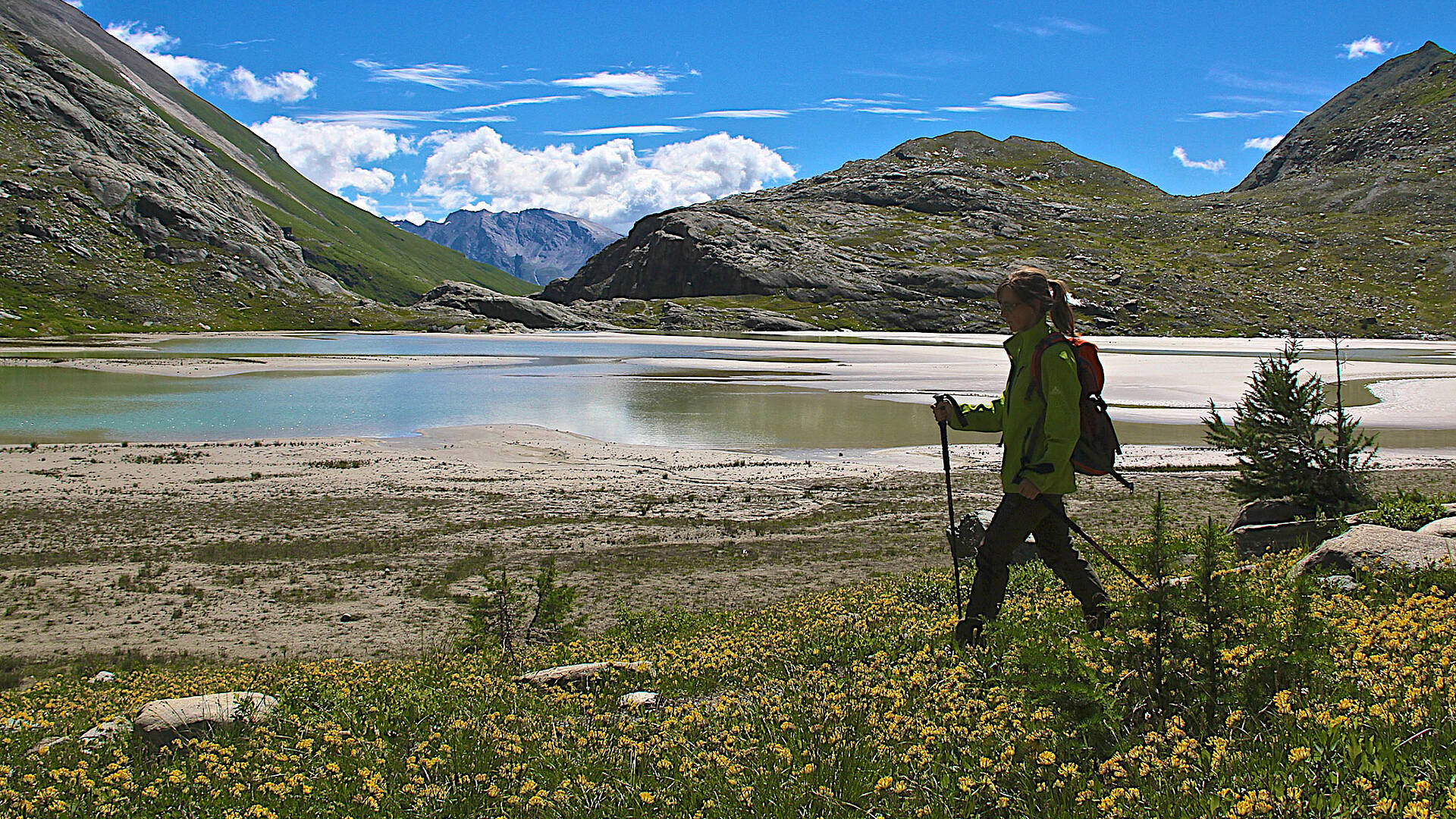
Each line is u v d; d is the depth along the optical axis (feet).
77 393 203.10
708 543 80.79
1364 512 52.70
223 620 60.29
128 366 268.82
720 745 18.81
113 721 28.63
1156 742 15.23
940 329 640.99
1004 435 22.40
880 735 18.16
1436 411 174.09
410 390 215.10
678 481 111.14
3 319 501.15
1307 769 13.39
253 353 336.49
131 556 77.10
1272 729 15.39
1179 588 17.31
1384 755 13.41
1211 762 14.23
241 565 74.33
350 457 126.41
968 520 57.26
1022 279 21.62
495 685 28.19
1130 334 610.24
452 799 17.78
